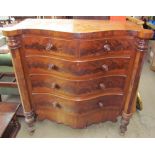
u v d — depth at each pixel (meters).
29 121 1.45
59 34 1.03
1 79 1.82
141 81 2.44
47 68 1.21
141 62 1.13
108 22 1.35
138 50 1.08
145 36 1.02
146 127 1.68
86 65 1.11
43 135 1.58
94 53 1.09
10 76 1.83
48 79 1.26
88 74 1.16
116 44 1.10
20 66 1.17
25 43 1.14
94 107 1.34
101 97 1.31
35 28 1.07
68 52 1.07
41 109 1.44
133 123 1.73
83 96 1.25
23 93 1.30
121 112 1.44
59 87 1.26
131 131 1.63
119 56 1.16
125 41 1.10
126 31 1.06
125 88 1.30
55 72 1.20
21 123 1.70
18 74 1.20
